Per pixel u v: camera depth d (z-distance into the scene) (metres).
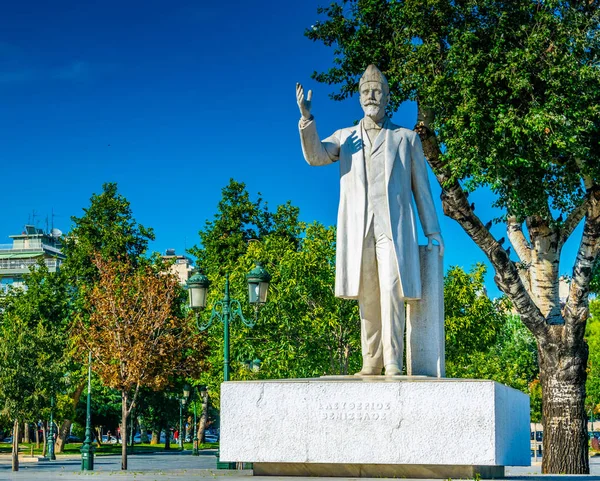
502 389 8.88
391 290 9.70
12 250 97.88
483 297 32.19
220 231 47.69
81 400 54.44
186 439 82.88
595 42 16.02
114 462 40.38
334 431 8.66
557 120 14.97
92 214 51.94
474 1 16.09
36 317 50.12
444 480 8.14
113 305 31.84
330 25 18.53
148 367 31.50
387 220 9.86
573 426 17.77
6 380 33.56
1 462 42.00
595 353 53.38
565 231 18.95
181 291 39.47
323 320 28.41
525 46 15.88
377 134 10.16
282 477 8.64
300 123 9.95
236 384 8.95
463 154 15.90
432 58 16.55
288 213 48.59
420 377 9.06
